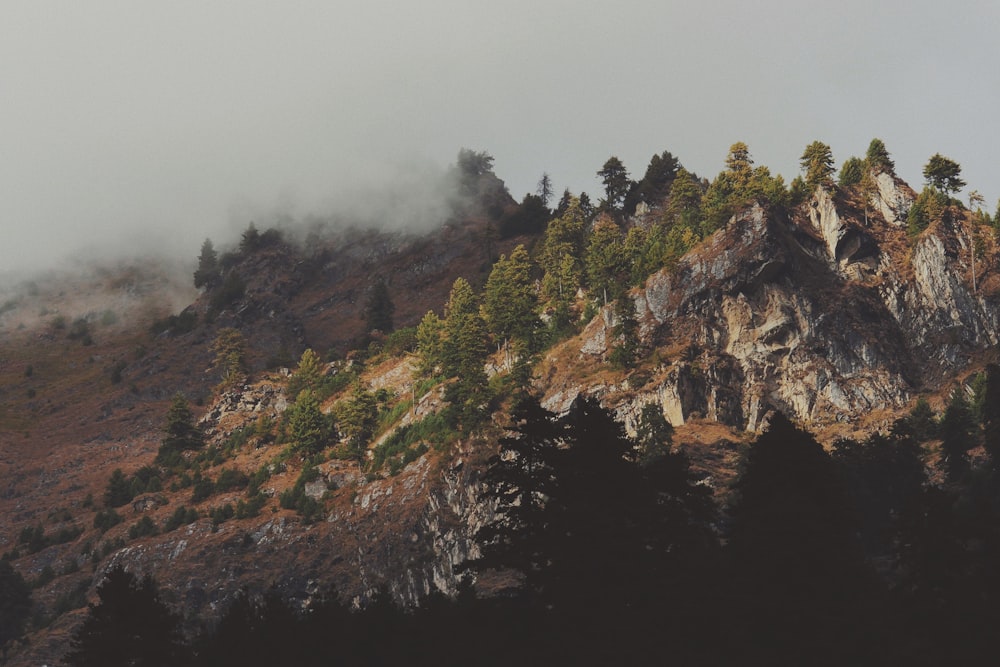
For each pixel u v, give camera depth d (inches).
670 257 6382.9
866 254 6491.1
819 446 2449.6
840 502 2363.4
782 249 6181.1
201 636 2915.8
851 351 5969.5
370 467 5920.3
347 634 2682.1
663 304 6200.8
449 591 4854.8
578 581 1911.9
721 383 5762.8
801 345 5944.9
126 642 2282.2
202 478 6505.9
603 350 6033.5
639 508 2018.9
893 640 2081.7
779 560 2142.0
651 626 1891.0
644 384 5684.1
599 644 1846.7
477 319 6373.0
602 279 6550.2
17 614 5275.6
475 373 5807.1
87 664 2263.8
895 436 4886.8
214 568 5383.9
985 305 6102.4
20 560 6003.9
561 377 5984.3
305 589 5182.1
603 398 5659.5
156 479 6520.7
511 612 1966.0
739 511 2354.8
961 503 4013.3
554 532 1963.6
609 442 2081.7
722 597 2059.5
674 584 1957.4
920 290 6294.3
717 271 6190.9
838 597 2112.5
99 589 2346.2
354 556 5246.1
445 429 5703.7
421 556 5049.2
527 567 1982.0
